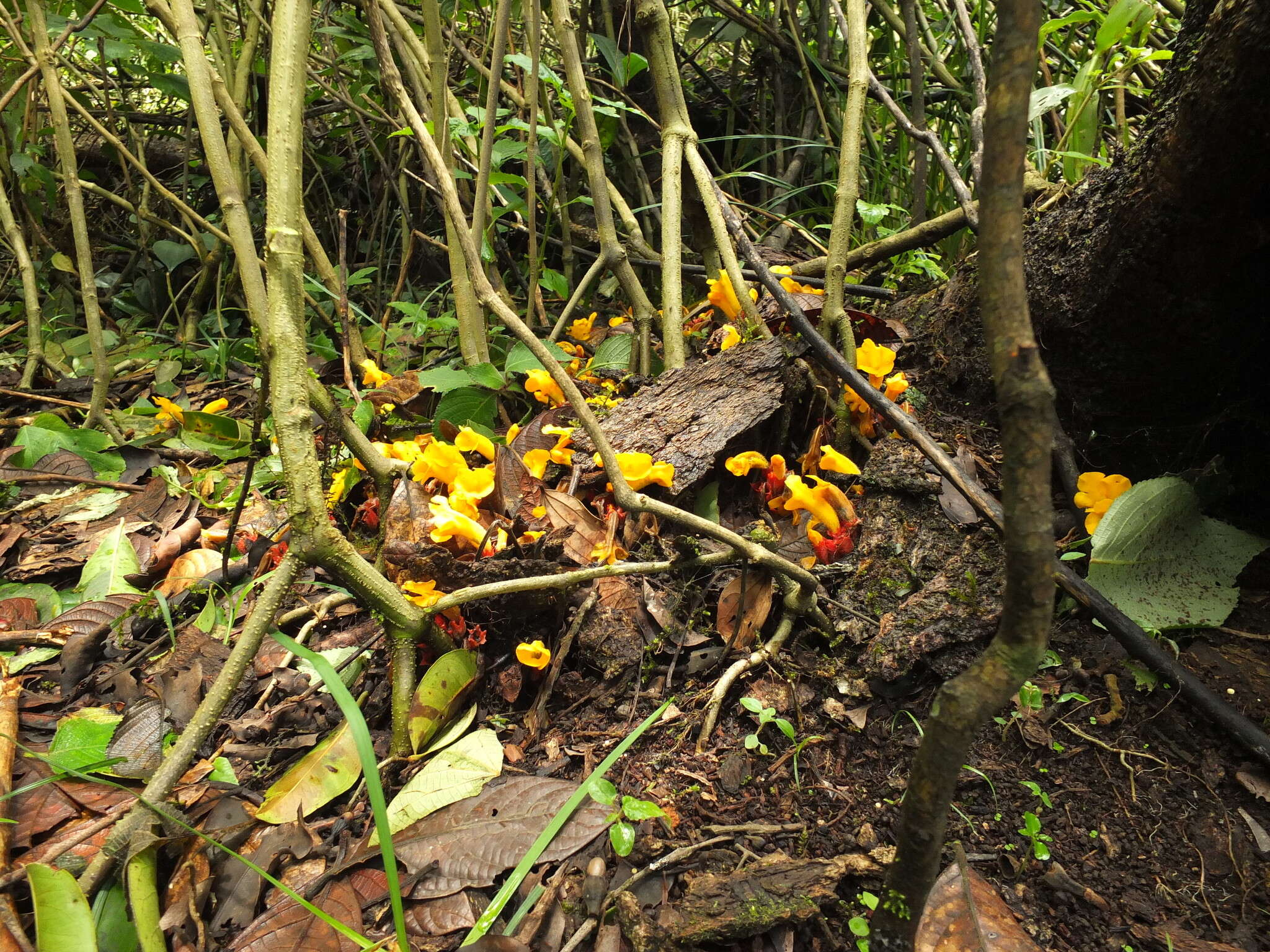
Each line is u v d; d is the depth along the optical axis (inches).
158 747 16.5
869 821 14.4
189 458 29.0
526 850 13.8
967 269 24.5
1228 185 15.6
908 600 17.1
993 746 15.7
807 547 19.5
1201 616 16.8
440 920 13.0
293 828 14.6
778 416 21.6
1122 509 17.4
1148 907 13.0
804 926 12.9
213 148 17.0
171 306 41.1
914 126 31.8
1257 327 18.1
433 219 43.2
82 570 23.2
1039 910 13.1
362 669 18.3
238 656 13.9
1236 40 14.0
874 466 19.6
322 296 38.1
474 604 17.6
